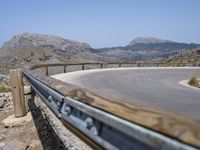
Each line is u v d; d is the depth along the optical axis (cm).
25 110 973
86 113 231
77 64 3228
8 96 1143
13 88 949
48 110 813
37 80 655
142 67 4428
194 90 1477
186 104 979
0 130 905
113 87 1471
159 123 138
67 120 301
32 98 1146
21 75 970
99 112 204
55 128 661
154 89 1452
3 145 814
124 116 170
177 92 1354
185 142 116
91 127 224
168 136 128
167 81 2022
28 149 761
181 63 5247
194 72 3344
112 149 183
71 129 297
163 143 128
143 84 1712
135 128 154
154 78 2264
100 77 2155
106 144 192
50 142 741
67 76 2153
